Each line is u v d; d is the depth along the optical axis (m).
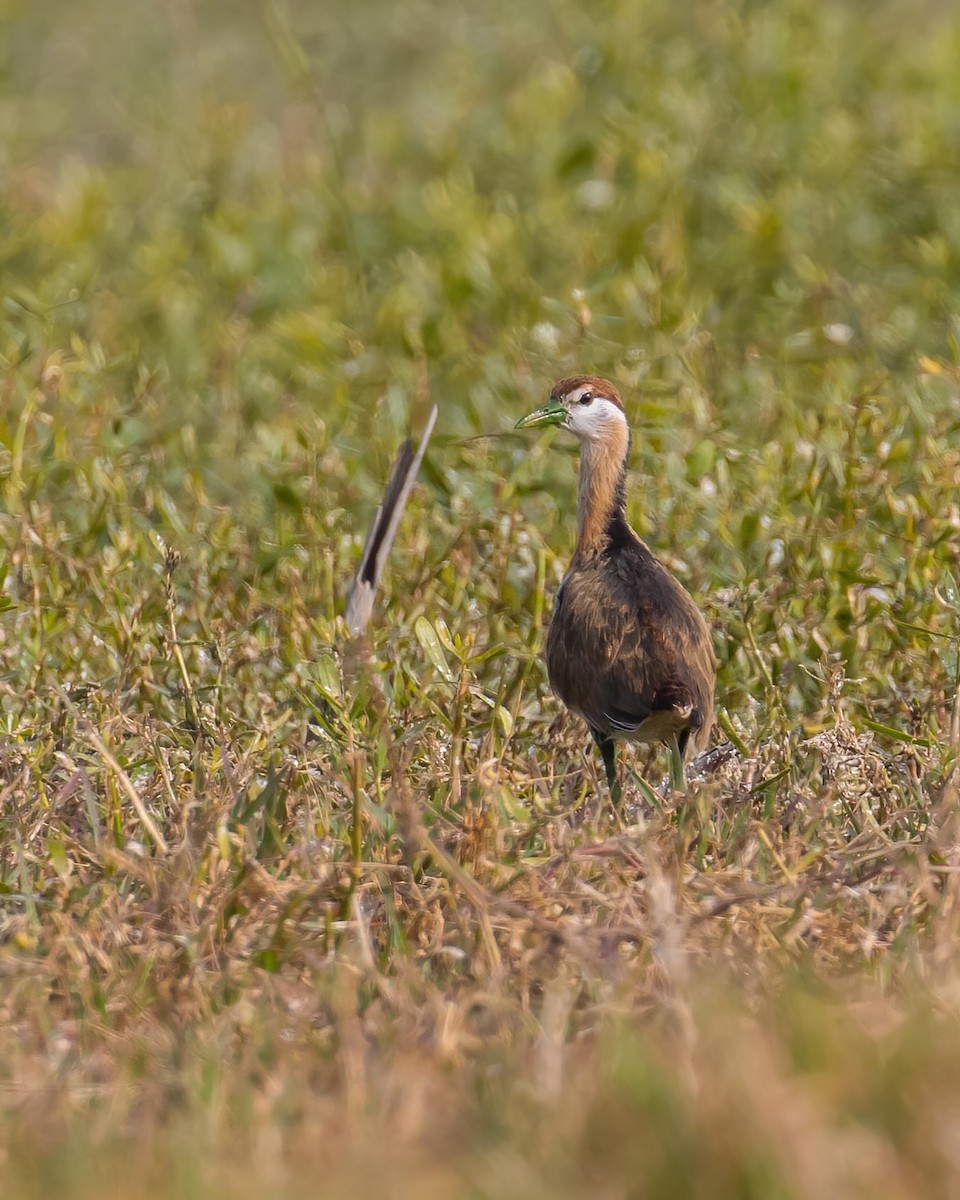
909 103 25.52
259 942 10.21
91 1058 9.07
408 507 16.20
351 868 10.30
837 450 15.51
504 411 18.89
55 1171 7.67
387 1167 7.65
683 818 11.04
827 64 25.66
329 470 17.05
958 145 24.23
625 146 24.41
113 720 12.41
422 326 21.17
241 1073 8.70
